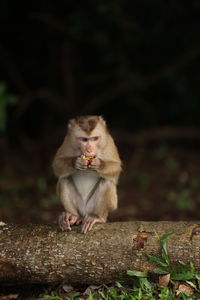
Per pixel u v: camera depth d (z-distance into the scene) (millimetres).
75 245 6492
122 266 6430
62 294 6648
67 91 18672
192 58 17781
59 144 17203
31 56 19266
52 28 18359
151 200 13352
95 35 17453
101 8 16219
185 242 6387
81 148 7492
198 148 18906
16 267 6492
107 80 19141
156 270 6383
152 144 18828
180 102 18656
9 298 6707
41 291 6836
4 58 18625
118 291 6562
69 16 18031
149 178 15195
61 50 18609
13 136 18531
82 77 19109
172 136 17516
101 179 7723
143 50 18469
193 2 17547
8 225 6902
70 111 18672
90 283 6609
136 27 17375
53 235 6645
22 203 12359
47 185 14211
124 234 6535
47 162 16516
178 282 6441
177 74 18266
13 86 19172
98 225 6758
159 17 17984
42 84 19562
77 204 7902
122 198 13438
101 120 7840
